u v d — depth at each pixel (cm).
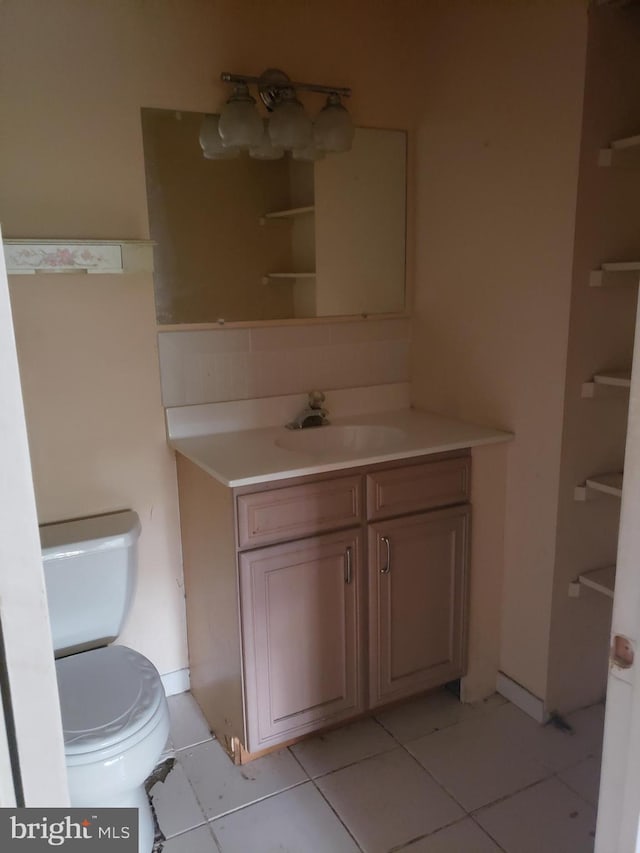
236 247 207
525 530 200
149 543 208
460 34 202
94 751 140
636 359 65
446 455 195
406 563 194
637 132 175
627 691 70
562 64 170
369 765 188
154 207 193
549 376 186
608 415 191
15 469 57
